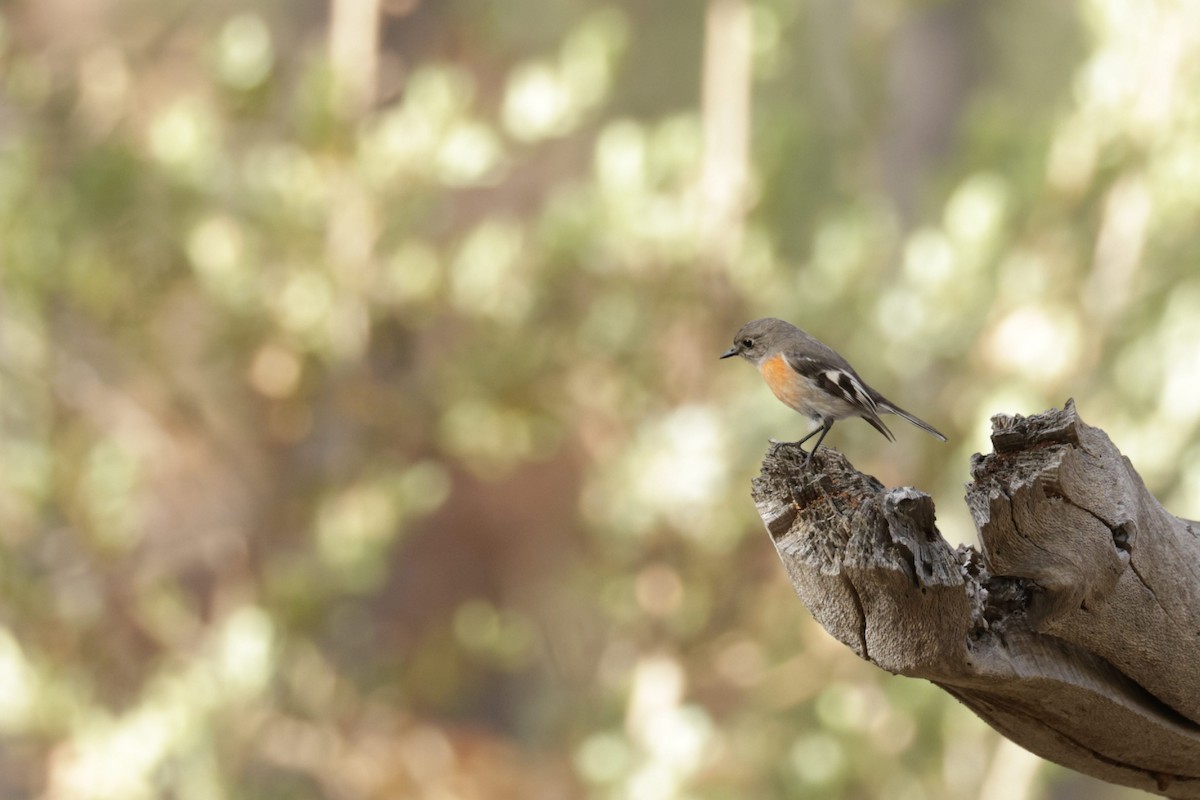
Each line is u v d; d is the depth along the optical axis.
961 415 12.38
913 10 18.56
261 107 13.58
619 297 13.39
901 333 12.41
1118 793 21.00
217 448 14.11
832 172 14.38
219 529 14.45
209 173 12.99
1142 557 3.80
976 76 21.75
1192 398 11.82
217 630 13.46
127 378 13.71
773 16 13.66
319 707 13.65
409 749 14.69
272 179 13.20
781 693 13.48
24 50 14.12
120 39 14.95
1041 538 3.74
